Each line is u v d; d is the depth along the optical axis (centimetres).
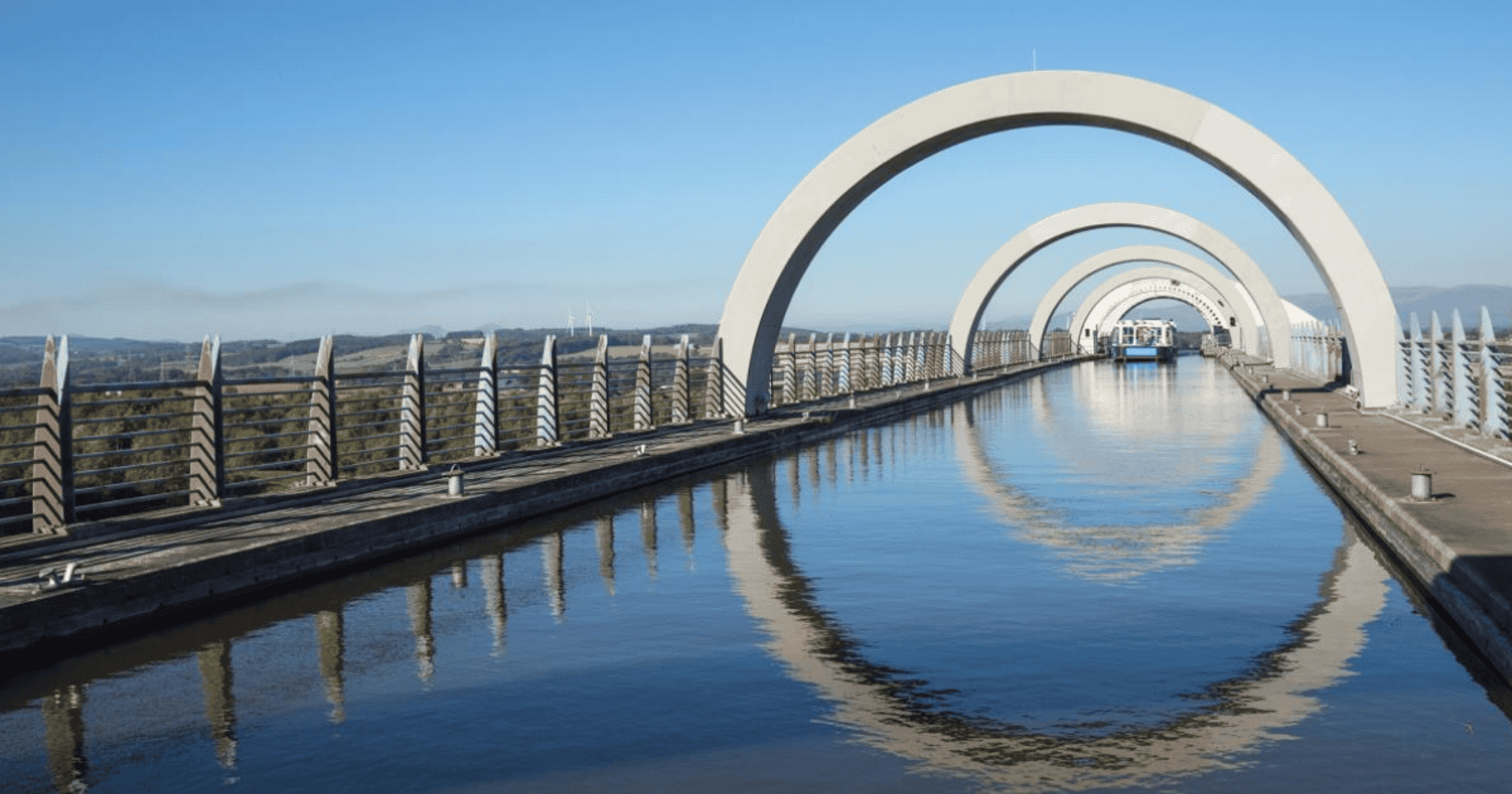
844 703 670
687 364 2653
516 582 1056
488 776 568
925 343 4966
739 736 617
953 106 2655
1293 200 2512
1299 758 569
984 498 1584
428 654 805
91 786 572
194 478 1289
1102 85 2577
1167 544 1195
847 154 2717
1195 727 618
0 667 788
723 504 1566
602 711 665
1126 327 9588
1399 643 789
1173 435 2536
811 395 3525
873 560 1129
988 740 602
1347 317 2531
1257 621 857
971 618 876
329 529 1130
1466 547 922
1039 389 4759
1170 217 5400
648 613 917
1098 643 797
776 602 948
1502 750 578
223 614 952
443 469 1717
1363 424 2198
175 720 673
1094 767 560
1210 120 2536
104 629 876
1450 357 2236
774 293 2817
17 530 1898
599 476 1659
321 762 595
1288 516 1384
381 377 1625
